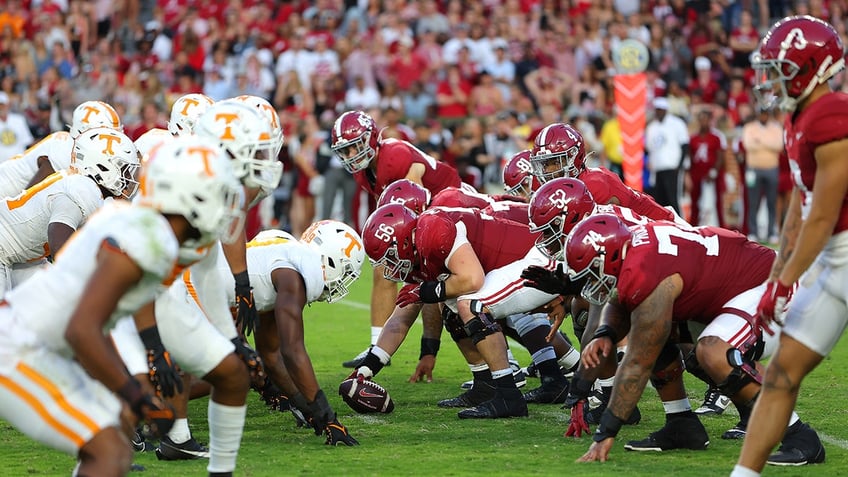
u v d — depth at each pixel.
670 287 9.88
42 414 7.25
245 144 9.59
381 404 12.80
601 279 10.03
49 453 10.88
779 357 8.75
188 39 36.12
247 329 10.67
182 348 8.79
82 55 36.69
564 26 39.72
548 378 13.41
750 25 39.88
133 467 10.05
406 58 36.38
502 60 37.22
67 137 14.97
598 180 13.43
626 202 13.41
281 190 32.66
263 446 11.15
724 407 12.73
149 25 39.28
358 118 15.61
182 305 8.88
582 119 33.41
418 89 35.38
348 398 12.75
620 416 10.09
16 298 7.44
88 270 7.23
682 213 33.12
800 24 8.71
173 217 7.61
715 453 10.66
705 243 10.30
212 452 9.00
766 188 31.44
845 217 8.59
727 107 37.19
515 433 11.68
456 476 9.70
